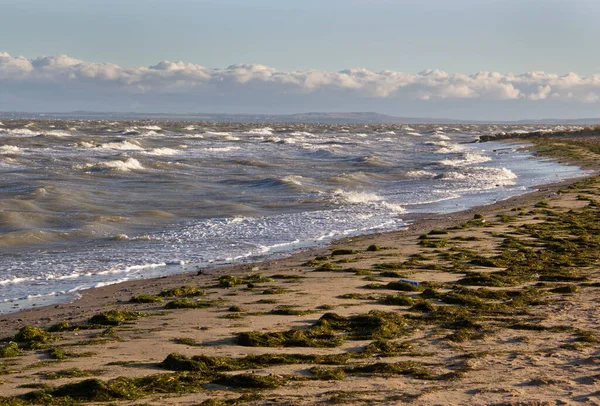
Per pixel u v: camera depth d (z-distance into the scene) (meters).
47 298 16.22
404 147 98.25
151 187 42.06
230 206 34.12
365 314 12.80
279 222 29.39
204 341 11.11
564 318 12.53
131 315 13.23
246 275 18.27
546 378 8.71
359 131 180.62
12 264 20.33
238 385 8.64
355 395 8.10
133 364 9.67
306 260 20.81
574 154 73.38
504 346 10.64
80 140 84.94
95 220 28.56
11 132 104.81
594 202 33.81
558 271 17.66
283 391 8.34
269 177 48.19
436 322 12.43
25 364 9.77
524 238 24.00
